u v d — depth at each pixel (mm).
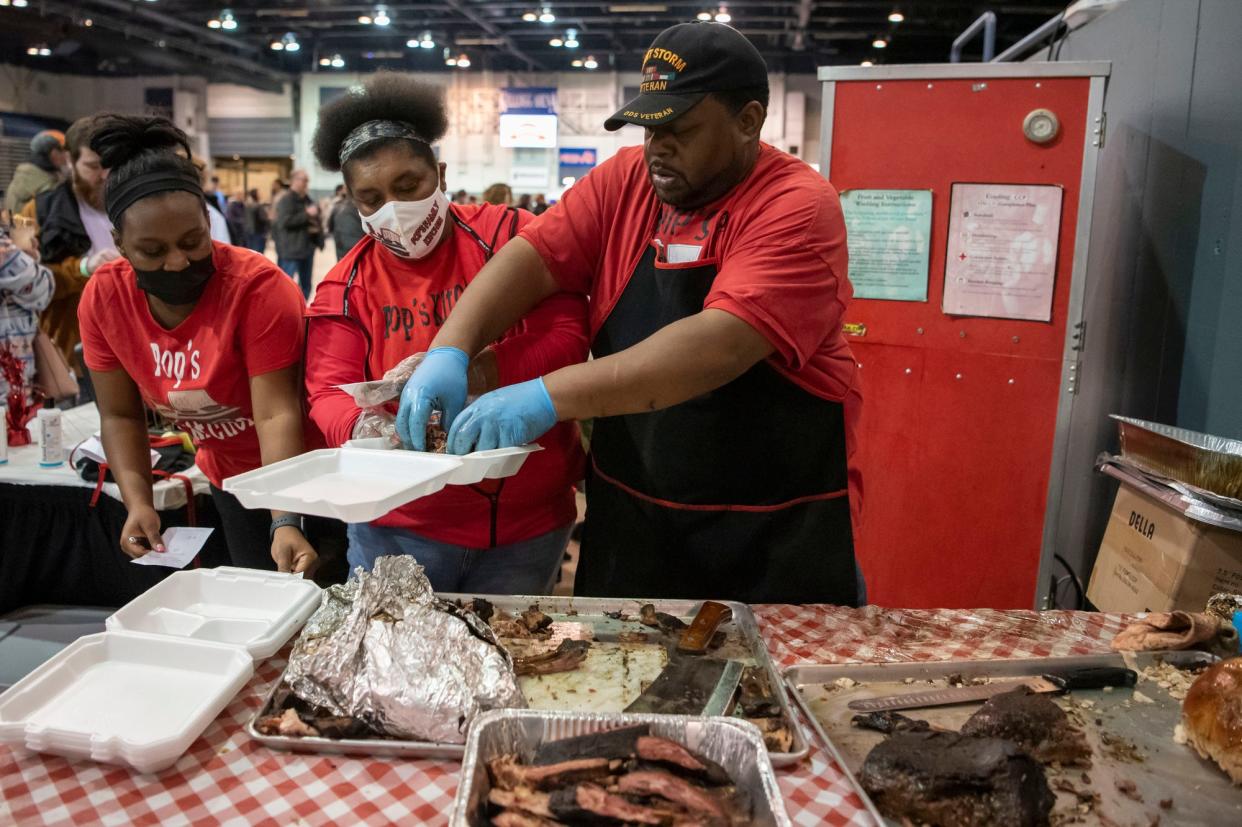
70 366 4289
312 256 10383
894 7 10695
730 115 1441
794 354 1433
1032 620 1624
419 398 1424
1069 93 2594
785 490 1681
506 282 1651
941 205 2785
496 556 1833
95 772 1099
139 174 1646
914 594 3051
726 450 1655
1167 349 2947
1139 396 3150
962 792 1052
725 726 1069
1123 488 2336
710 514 1693
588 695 1283
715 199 1569
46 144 5250
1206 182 2707
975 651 1487
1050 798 1068
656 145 1473
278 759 1135
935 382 2900
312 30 14797
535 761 1051
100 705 1208
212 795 1062
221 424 2068
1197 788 1137
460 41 14844
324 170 1807
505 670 1201
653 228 1674
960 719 1271
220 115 17734
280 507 1193
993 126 2688
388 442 1510
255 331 1855
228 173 18250
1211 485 1993
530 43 15234
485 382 1661
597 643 1444
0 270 3195
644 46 14789
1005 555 2908
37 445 2928
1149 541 2164
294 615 1445
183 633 1425
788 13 11766
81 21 12500
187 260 1724
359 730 1169
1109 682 1382
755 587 1718
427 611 1267
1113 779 1151
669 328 1405
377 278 1776
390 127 1642
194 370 1915
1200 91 2744
